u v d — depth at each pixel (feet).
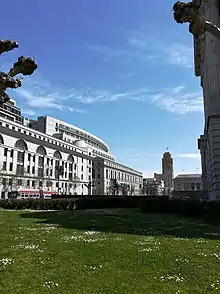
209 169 112.98
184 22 30.35
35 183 344.90
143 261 29.66
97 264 28.78
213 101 95.71
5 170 304.71
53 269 27.48
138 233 49.16
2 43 28.25
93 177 492.54
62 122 503.61
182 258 30.71
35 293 21.86
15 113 396.98
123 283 23.79
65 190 402.31
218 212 67.10
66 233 48.32
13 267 28.14
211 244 38.24
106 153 620.08
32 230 52.31
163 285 23.45
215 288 23.02
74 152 432.66
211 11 100.32
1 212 91.04
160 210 90.74
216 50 100.78
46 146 372.58
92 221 67.56
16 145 324.39
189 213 79.05
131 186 561.43
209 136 102.78
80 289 22.61
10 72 27.27
